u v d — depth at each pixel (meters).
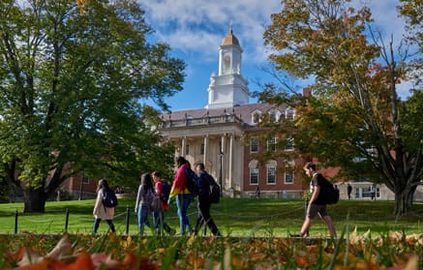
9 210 35.44
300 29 24.97
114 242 2.91
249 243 3.39
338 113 24.08
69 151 29.11
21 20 30.92
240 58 92.44
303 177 25.12
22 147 29.38
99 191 13.45
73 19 31.91
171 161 35.75
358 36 24.38
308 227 9.55
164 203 11.59
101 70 32.75
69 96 29.31
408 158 25.58
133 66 34.44
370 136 24.41
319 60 24.78
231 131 73.31
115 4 34.78
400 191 25.20
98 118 30.92
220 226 12.13
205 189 10.38
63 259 1.55
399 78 25.69
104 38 32.81
